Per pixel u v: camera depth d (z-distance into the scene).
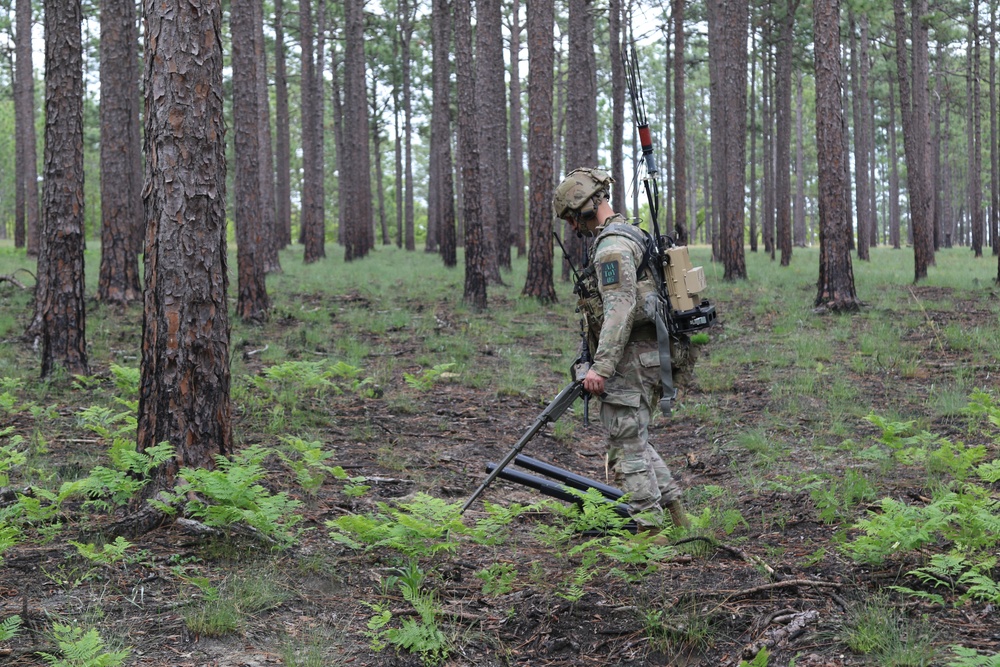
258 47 27.06
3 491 4.91
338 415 7.58
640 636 3.32
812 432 7.01
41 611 3.39
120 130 14.85
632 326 4.18
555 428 7.37
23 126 30.53
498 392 8.81
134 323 12.90
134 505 4.61
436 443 6.90
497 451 6.79
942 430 6.84
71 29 8.48
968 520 3.78
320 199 33.62
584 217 4.30
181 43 4.64
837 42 15.16
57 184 8.51
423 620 3.39
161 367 4.67
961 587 3.49
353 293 18.20
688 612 3.40
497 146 29.06
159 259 4.68
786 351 11.21
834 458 6.14
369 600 3.73
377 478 5.72
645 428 4.28
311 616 3.56
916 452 5.20
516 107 37.41
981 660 2.65
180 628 3.35
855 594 3.51
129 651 3.04
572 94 19.31
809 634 3.18
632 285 4.05
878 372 9.66
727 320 14.40
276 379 8.27
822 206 15.23
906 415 7.41
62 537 4.32
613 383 4.21
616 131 31.91
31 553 4.05
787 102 30.97
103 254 14.88
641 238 4.17
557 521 4.75
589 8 31.19
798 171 52.84
